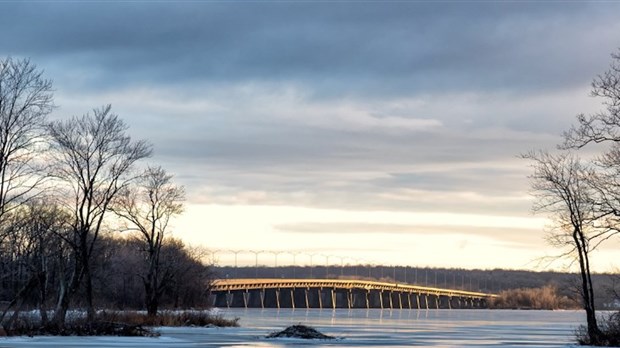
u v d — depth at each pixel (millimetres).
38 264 85000
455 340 76938
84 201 72375
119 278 144000
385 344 68438
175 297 147375
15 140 64125
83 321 66500
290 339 71688
